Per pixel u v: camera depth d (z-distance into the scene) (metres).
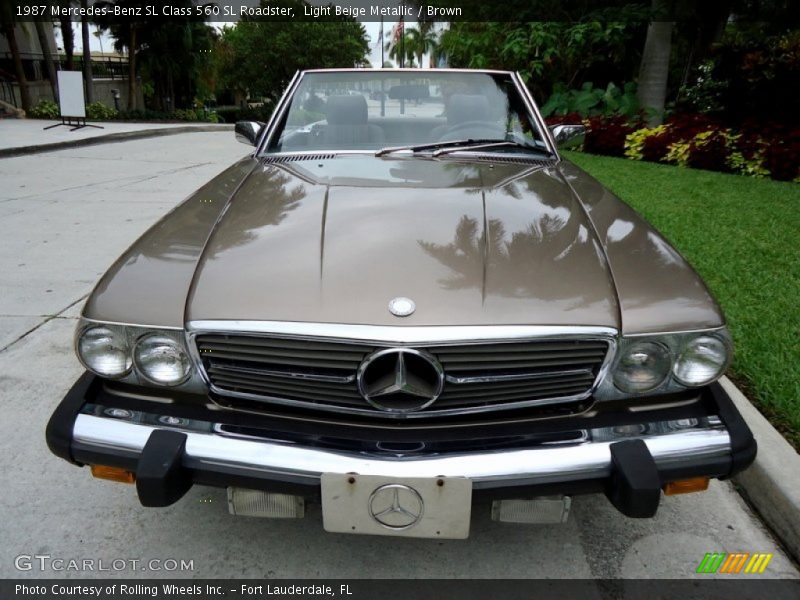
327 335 1.45
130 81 24.30
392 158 2.56
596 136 9.95
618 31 11.23
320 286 1.54
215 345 1.52
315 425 1.53
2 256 4.38
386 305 1.49
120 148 11.23
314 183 2.21
